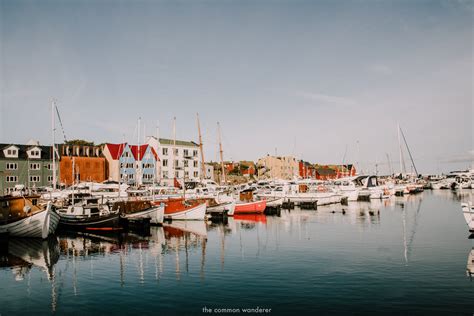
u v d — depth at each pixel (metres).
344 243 27.45
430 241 27.70
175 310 14.52
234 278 18.53
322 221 42.28
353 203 69.88
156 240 30.88
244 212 52.47
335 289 16.45
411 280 17.56
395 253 23.58
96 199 43.06
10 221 31.48
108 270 20.73
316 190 73.50
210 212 47.28
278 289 16.66
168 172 94.12
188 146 99.94
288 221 43.22
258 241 29.11
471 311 13.80
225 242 29.03
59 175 79.31
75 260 23.48
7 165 73.88
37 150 78.12
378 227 36.00
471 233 31.42
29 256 24.84
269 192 67.00
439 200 75.12
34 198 34.16
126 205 42.16
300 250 25.09
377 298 15.24
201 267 20.91
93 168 83.88
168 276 19.20
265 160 139.12
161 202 43.16
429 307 14.23
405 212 50.97
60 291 17.17
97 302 15.59
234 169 133.12
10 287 17.89
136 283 18.09
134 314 14.23
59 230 37.22
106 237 33.00
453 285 16.75
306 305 14.66
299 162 139.88
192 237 32.19
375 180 91.38
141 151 89.94
